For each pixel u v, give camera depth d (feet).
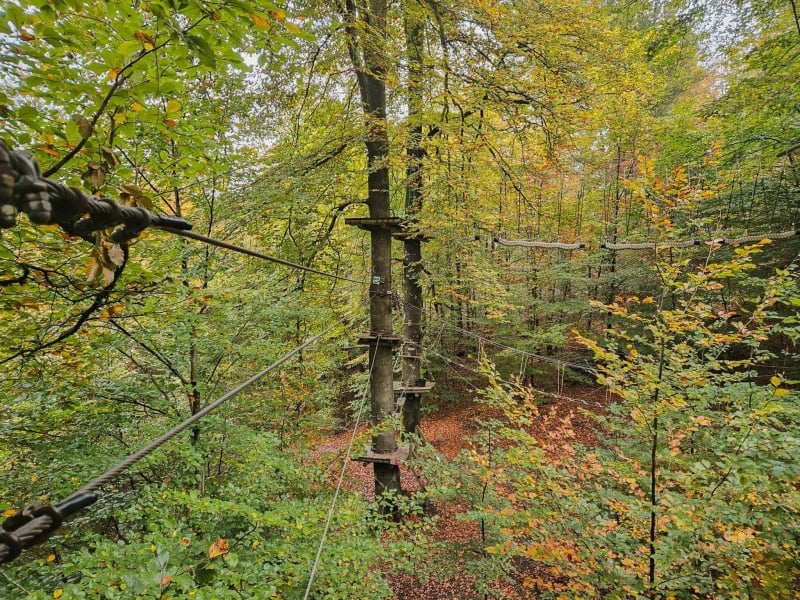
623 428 13.93
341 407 37.04
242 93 17.90
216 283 16.65
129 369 15.92
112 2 6.09
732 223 24.47
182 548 8.50
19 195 2.19
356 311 30.42
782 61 22.58
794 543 9.59
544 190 37.27
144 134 10.18
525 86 21.16
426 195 22.66
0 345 9.26
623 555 11.79
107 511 11.85
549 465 13.30
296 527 11.28
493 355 40.34
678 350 11.37
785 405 11.76
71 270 8.71
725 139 24.66
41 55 6.31
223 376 16.88
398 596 19.71
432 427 39.91
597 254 37.40
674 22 24.26
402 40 23.98
